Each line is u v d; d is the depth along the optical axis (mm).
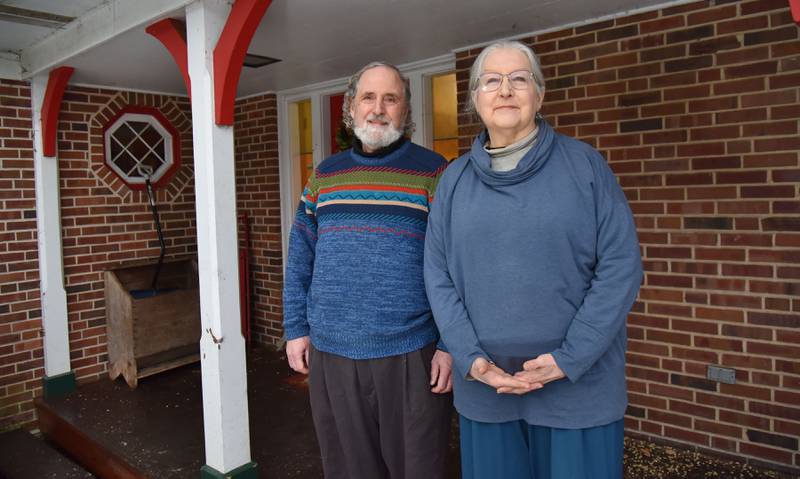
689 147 2867
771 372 2721
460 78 3672
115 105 4621
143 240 4809
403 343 1868
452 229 1611
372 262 1864
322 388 2002
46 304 4223
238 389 2758
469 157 1646
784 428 2699
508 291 1495
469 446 1682
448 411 1974
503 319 1510
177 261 4992
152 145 4906
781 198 2641
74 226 4418
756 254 2723
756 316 2742
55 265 4262
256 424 3480
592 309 1427
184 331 4590
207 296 2725
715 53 2762
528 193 1480
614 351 1522
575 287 1475
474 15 3018
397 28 3221
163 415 3760
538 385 1454
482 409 1616
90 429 3559
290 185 5023
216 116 2645
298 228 2172
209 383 2742
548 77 3299
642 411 3119
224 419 2707
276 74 4316
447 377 1883
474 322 1575
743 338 2785
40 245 4223
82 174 4453
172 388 4266
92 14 3311
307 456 3057
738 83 2711
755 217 2713
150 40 3289
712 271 2848
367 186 1906
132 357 4281
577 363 1417
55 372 4270
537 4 2871
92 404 3994
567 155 1507
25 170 4148
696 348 2922
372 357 1865
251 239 5234
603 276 1440
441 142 4168
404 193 1891
